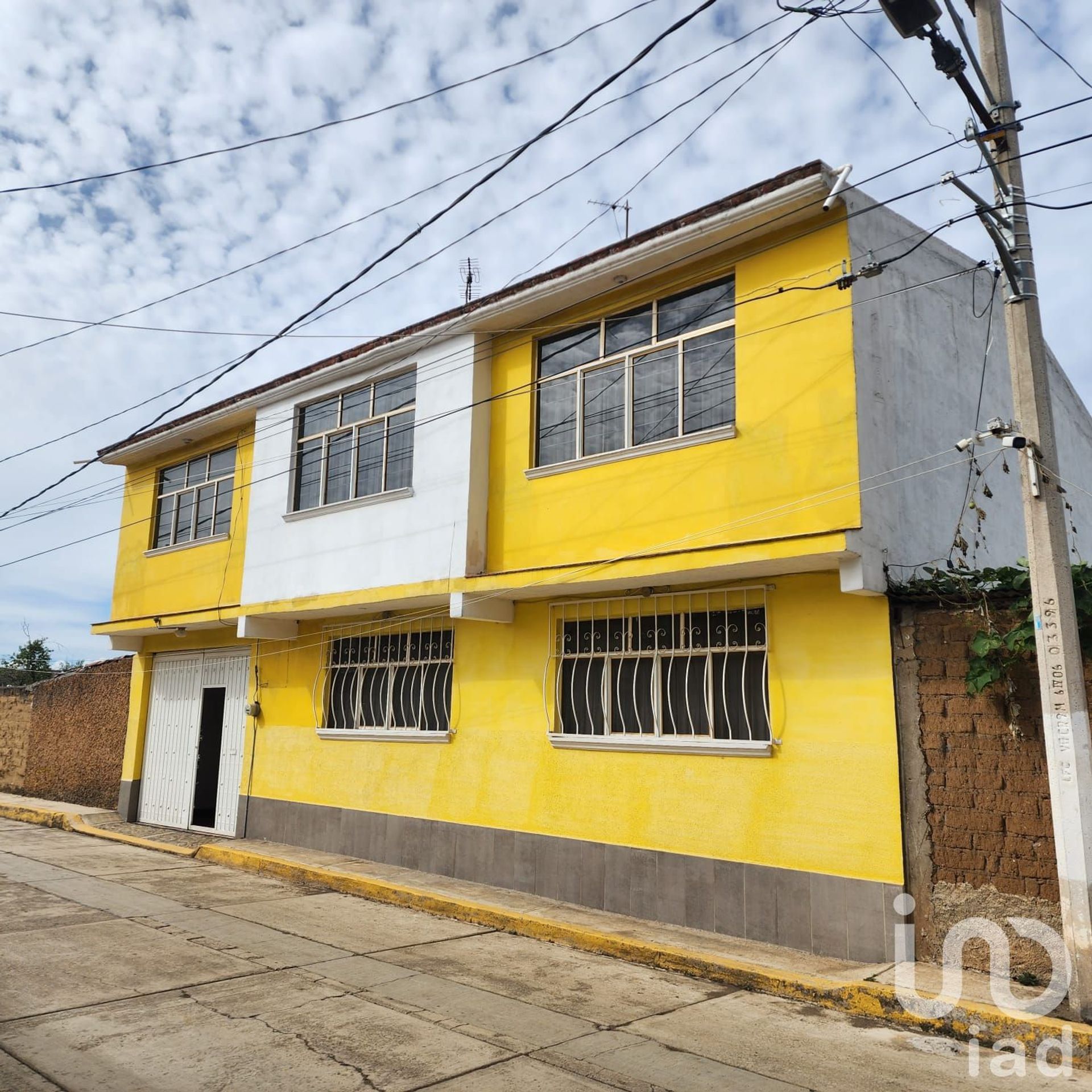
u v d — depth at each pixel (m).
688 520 8.57
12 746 19.38
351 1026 5.85
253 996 6.39
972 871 6.99
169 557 15.10
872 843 7.46
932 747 7.29
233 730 14.28
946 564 8.62
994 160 6.62
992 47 6.64
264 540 12.95
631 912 8.91
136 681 16.42
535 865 9.79
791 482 7.93
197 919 8.77
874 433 7.83
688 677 8.95
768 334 8.28
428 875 10.72
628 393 9.36
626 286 9.43
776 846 8.02
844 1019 6.36
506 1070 5.22
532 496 9.98
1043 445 6.32
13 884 10.15
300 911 9.30
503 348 10.62
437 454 10.81
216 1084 4.89
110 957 7.29
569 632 10.00
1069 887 5.91
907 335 8.63
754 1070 5.38
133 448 15.56
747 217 8.11
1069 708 6.01
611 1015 6.30
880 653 7.63
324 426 12.70
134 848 13.34
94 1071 5.03
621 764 9.25
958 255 9.73
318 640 13.03
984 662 6.98
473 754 10.66
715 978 7.23
